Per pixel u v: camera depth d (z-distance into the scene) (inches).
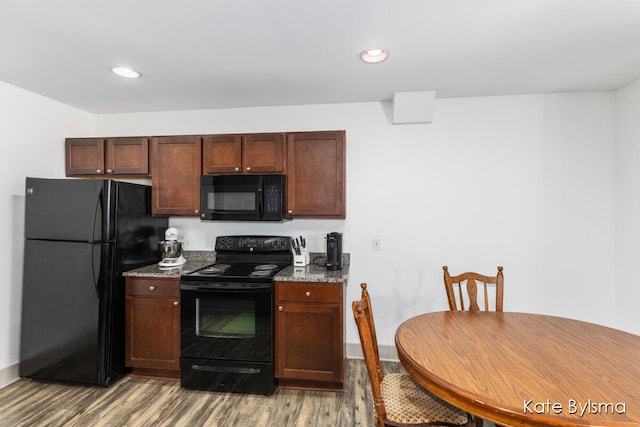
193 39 72.4
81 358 94.1
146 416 81.7
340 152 103.9
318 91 104.2
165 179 110.7
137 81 96.1
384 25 66.6
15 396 90.2
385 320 114.3
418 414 54.6
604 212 104.2
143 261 108.7
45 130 109.3
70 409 84.4
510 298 108.9
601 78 94.1
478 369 49.1
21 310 99.7
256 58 81.7
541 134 107.1
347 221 115.6
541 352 54.8
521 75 92.0
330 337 91.0
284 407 86.0
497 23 65.8
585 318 105.5
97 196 94.3
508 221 108.9
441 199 111.7
